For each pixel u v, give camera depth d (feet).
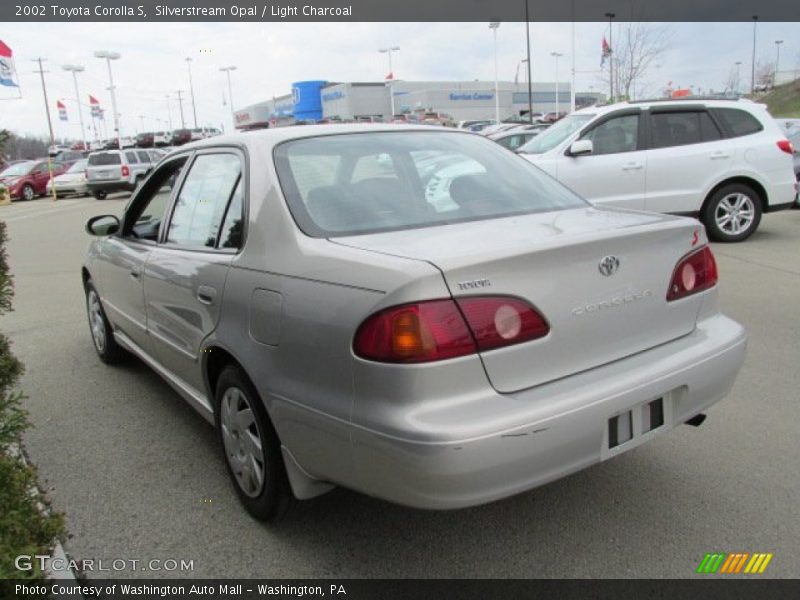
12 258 38.34
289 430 8.82
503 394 7.85
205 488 11.46
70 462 12.56
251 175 10.43
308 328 8.39
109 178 85.05
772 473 11.18
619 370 8.66
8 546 6.71
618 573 8.92
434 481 7.39
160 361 13.66
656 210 30.71
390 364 7.50
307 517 10.40
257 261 9.57
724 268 26.27
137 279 13.76
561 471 8.04
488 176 11.41
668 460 11.72
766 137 30.96
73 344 20.24
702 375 9.30
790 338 17.89
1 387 11.25
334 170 10.43
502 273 7.86
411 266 7.64
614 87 97.71
